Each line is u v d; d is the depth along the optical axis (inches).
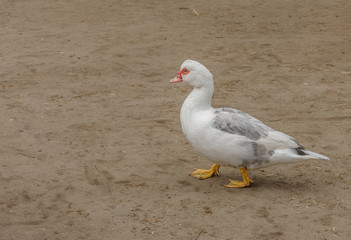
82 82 457.7
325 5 824.3
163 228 231.9
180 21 714.2
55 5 800.3
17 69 490.6
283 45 591.2
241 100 415.8
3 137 334.6
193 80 264.1
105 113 382.6
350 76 477.1
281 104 406.9
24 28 661.3
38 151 314.8
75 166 295.6
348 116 380.5
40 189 268.1
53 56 536.4
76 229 231.3
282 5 826.2
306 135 345.1
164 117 377.7
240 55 550.0
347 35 639.8
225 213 244.5
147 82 461.1
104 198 259.6
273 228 231.6
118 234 227.5
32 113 379.2
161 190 268.5
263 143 254.7
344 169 294.4
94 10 773.3
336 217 241.1
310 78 471.2
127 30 657.0
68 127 353.4
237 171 296.0
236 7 811.4
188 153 317.4
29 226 233.0
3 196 259.3
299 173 291.0
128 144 327.9
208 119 258.4
